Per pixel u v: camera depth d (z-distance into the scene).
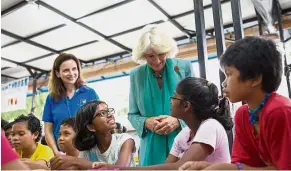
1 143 0.69
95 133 1.43
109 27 3.96
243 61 0.80
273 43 0.82
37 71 5.73
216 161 1.09
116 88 5.18
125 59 5.05
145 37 1.43
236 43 0.85
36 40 4.32
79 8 3.49
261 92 0.82
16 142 1.78
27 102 5.93
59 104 1.98
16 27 3.90
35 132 1.88
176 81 1.52
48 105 2.01
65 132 1.71
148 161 1.48
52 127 1.99
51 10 3.48
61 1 3.32
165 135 1.48
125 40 4.41
